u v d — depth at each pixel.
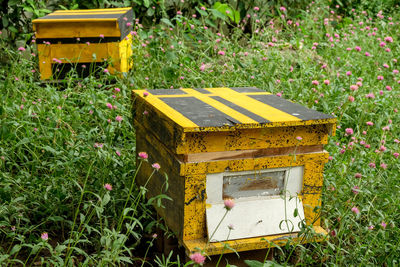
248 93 2.83
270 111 2.37
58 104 3.42
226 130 2.11
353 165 3.00
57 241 2.64
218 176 2.21
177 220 2.28
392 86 4.85
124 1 6.16
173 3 6.50
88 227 2.24
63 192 2.64
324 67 4.86
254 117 2.23
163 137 2.30
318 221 2.45
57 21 4.11
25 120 3.08
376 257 2.56
